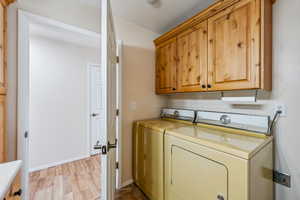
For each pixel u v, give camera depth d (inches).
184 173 48.2
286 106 46.6
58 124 103.9
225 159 36.5
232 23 49.3
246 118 53.0
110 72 45.4
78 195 70.0
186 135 48.4
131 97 81.9
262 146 40.0
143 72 86.4
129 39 80.3
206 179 40.9
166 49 80.7
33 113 94.4
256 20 43.7
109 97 42.3
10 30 49.6
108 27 38.6
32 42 94.1
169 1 63.6
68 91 108.8
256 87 43.8
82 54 116.2
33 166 93.7
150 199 66.5
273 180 49.0
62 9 60.0
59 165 102.5
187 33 66.9
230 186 35.3
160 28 87.0
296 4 44.6
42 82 97.7
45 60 99.0
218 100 66.8
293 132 45.4
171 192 53.7
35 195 69.7
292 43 45.4
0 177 27.7
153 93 90.8
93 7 68.3
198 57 61.6
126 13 72.6
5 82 47.8
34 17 53.6
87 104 118.6
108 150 39.9
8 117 49.8
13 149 50.3
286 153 46.6
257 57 43.6
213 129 59.4
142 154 73.1
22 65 51.4
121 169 77.5
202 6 67.1
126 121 80.0
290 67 45.8
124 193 72.8
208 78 57.5
